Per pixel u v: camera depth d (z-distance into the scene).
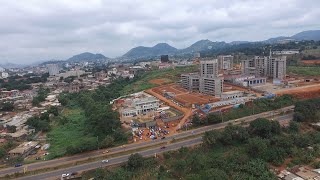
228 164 155.50
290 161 160.25
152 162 160.00
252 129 190.62
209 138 176.88
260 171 148.00
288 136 179.50
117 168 155.62
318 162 154.38
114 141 190.75
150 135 199.12
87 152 177.88
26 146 194.38
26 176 151.25
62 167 159.38
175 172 151.75
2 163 169.00
